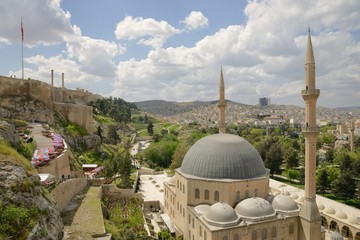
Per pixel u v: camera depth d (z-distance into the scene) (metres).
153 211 79.69
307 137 52.84
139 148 180.50
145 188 98.44
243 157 57.53
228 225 47.56
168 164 153.25
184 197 59.31
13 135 54.97
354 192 92.31
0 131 50.59
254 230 48.75
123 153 131.88
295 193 84.81
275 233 50.72
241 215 50.53
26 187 31.27
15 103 103.19
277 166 127.12
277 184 98.94
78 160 93.69
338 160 140.38
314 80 53.53
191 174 59.22
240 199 54.97
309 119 53.41
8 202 28.72
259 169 58.53
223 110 80.19
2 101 101.31
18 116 100.44
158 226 68.25
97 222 44.38
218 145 59.16
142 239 53.19
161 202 80.75
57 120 111.94
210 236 46.38
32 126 94.19
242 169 56.22
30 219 29.27
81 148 108.69
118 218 59.47
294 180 121.25
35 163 54.22
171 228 64.69
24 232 27.64
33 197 31.78
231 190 54.16
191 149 63.62
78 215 47.47
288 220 51.66
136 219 60.62
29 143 68.12
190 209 55.81
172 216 68.44
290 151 134.00
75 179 60.25
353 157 123.94
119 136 181.00
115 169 95.19
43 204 33.56
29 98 108.12
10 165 31.83
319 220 51.34
